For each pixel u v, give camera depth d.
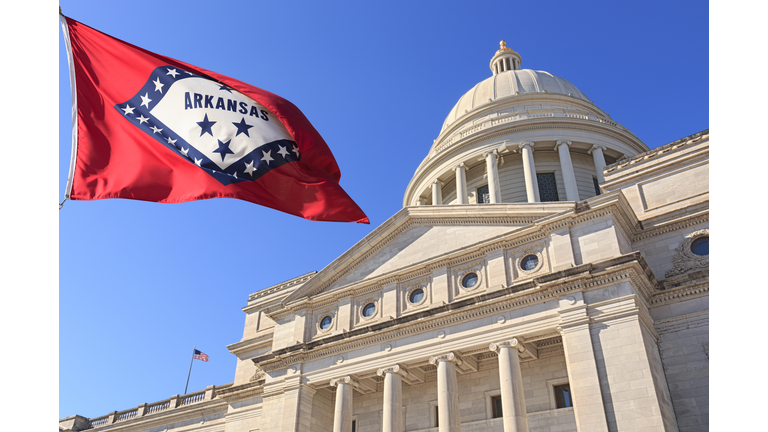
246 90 16.06
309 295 40.81
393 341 34.22
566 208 31.95
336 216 15.30
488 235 35.00
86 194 12.81
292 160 15.77
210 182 14.34
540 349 33.22
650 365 25.55
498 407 33.50
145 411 56.50
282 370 38.41
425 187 66.56
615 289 27.80
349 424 33.88
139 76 15.02
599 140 59.56
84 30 14.73
